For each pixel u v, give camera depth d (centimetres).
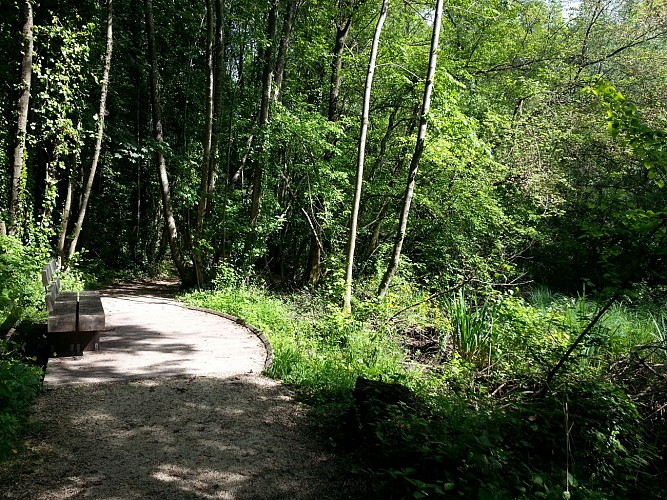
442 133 1160
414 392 506
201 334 762
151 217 1906
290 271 1720
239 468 364
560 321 754
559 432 449
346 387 532
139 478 340
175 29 1579
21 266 779
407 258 1466
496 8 1438
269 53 1278
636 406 531
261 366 605
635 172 1544
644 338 759
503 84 1662
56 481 329
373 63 994
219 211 1323
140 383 520
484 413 451
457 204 1409
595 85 496
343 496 340
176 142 1709
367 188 1462
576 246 1603
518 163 1431
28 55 896
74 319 586
